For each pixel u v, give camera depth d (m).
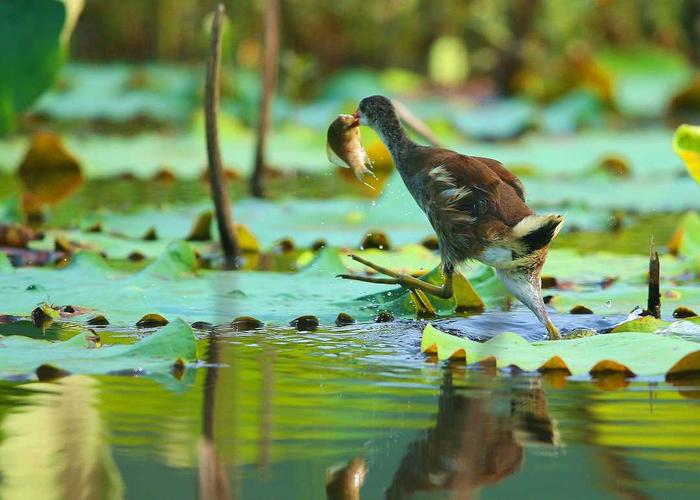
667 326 9.37
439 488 6.13
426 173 10.47
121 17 30.75
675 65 31.98
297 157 21.91
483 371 8.35
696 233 13.11
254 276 11.52
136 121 26.61
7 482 6.07
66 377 8.01
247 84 27.73
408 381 8.04
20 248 13.23
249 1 29.80
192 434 6.84
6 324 9.48
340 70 30.17
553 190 18.41
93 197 17.38
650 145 22.88
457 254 10.03
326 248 11.75
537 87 28.64
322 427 7.01
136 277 11.18
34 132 24.25
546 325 9.54
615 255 13.05
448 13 30.48
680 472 6.31
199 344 9.06
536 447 6.70
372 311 10.30
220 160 13.09
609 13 32.03
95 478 6.13
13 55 13.36
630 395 7.71
